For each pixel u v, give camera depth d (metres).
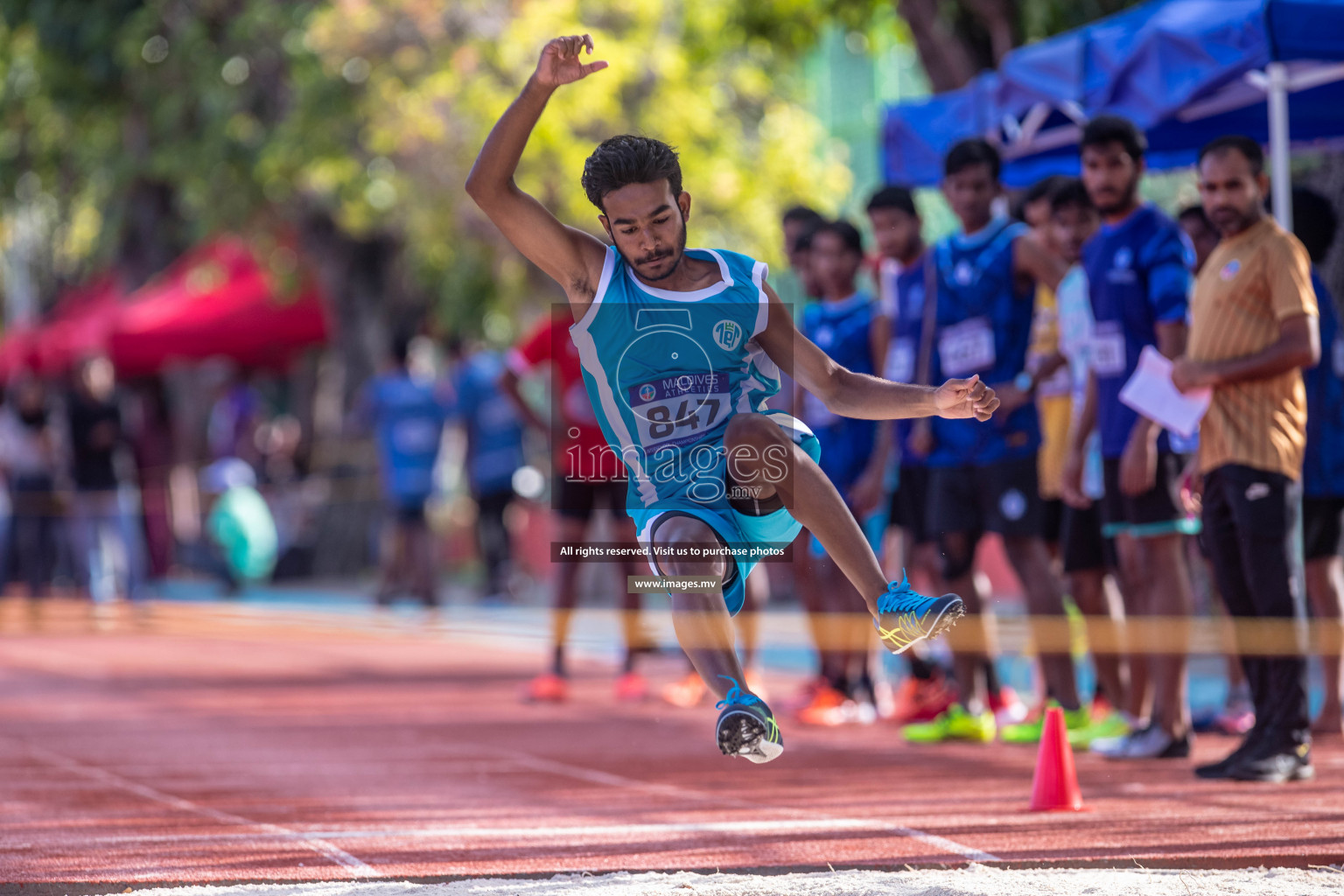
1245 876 12.77
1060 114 27.91
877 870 13.52
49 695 29.89
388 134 51.31
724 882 12.73
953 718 23.16
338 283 66.69
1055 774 16.67
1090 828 15.48
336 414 70.12
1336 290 28.14
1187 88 22.27
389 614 47.69
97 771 20.47
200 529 68.94
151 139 67.75
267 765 21.03
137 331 64.88
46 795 18.44
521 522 59.03
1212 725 23.56
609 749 22.56
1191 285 21.23
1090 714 24.28
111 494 48.72
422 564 47.38
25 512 51.81
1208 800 17.02
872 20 45.16
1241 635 18.56
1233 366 17.98
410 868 13.95
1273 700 18.34
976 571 23.06
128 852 14.80
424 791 18.78
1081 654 26.45
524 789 18.92
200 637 42.84
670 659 36.59
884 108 29.67
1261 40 21.14
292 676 33.22
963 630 23.11
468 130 50.56
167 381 80.94
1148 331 20.30
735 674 12.02
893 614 12.23
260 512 59.84
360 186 55.25
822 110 72.38
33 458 51.97
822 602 25.95
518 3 50.44
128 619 47.91
